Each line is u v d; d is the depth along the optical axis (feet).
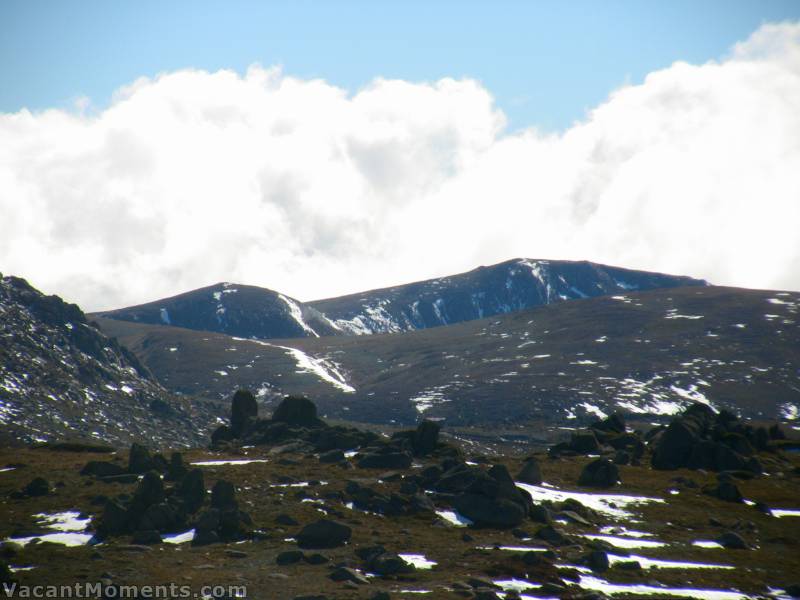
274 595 641.40
